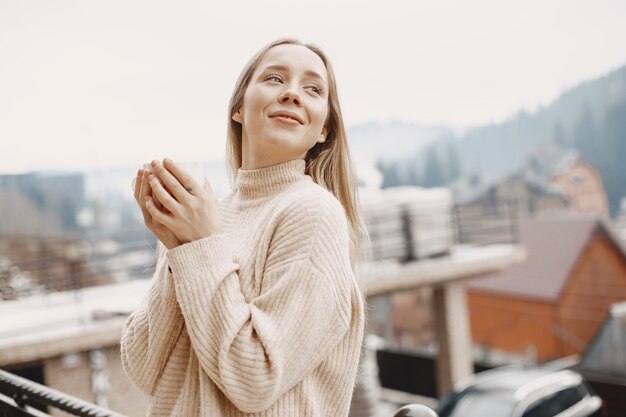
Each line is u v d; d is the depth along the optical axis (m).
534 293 17.86
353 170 1.22
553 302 17.52
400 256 8.72
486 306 18.97
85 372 4.54
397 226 8.73
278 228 0.93
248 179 1.11
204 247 0.87
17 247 7.01
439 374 9.26
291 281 0.85
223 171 1.33
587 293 17.92
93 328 4.63
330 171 1.20
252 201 1.10
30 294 6.21
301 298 0.85
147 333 1.02
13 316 5.32
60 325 4.84
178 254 0.87
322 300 0.86
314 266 0.87
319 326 0.86
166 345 0.97
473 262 8.98
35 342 4.30
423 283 8.30
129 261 7.01
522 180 31.62
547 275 18.30
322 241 0.89
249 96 1.05
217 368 0.84
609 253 18.61
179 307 0.95
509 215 10.17
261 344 0.82
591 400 6.88
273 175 1.07
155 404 0.99
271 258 0.91
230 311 0.84
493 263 9.33
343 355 0.95
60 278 6.24
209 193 0.91
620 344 11.28
